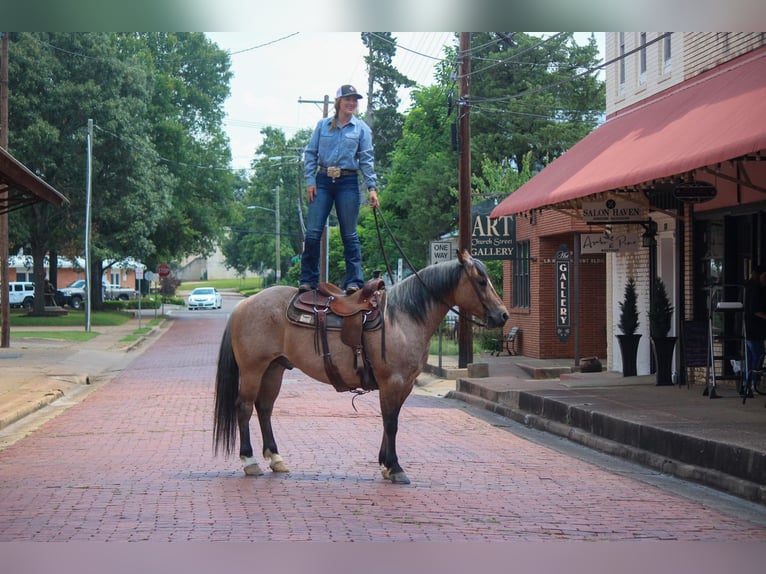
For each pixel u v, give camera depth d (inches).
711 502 378.6
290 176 4015.8
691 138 526.6
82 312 2310.5
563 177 715.4
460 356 996.6
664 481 427.8
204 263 6579.7
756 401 585.0
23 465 443.5
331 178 410.0
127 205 2087.8
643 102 807.7
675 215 697.0
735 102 529.3
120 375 1019.3
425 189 1734.7
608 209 751.1
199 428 581.3
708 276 712.4
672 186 660.1
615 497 371.6
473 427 609.0
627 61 852.0
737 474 402.3
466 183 975.0
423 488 376.5
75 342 1471.5
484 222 1093.8
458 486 385.1
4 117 1338.6
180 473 411.8
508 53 1739.7
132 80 2116.1
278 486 375.6
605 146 709.3
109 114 2038.6
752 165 625.3
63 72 2031.3
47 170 2036.2
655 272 788.6
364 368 377.7
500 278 1416.1
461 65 970.7
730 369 679.7
